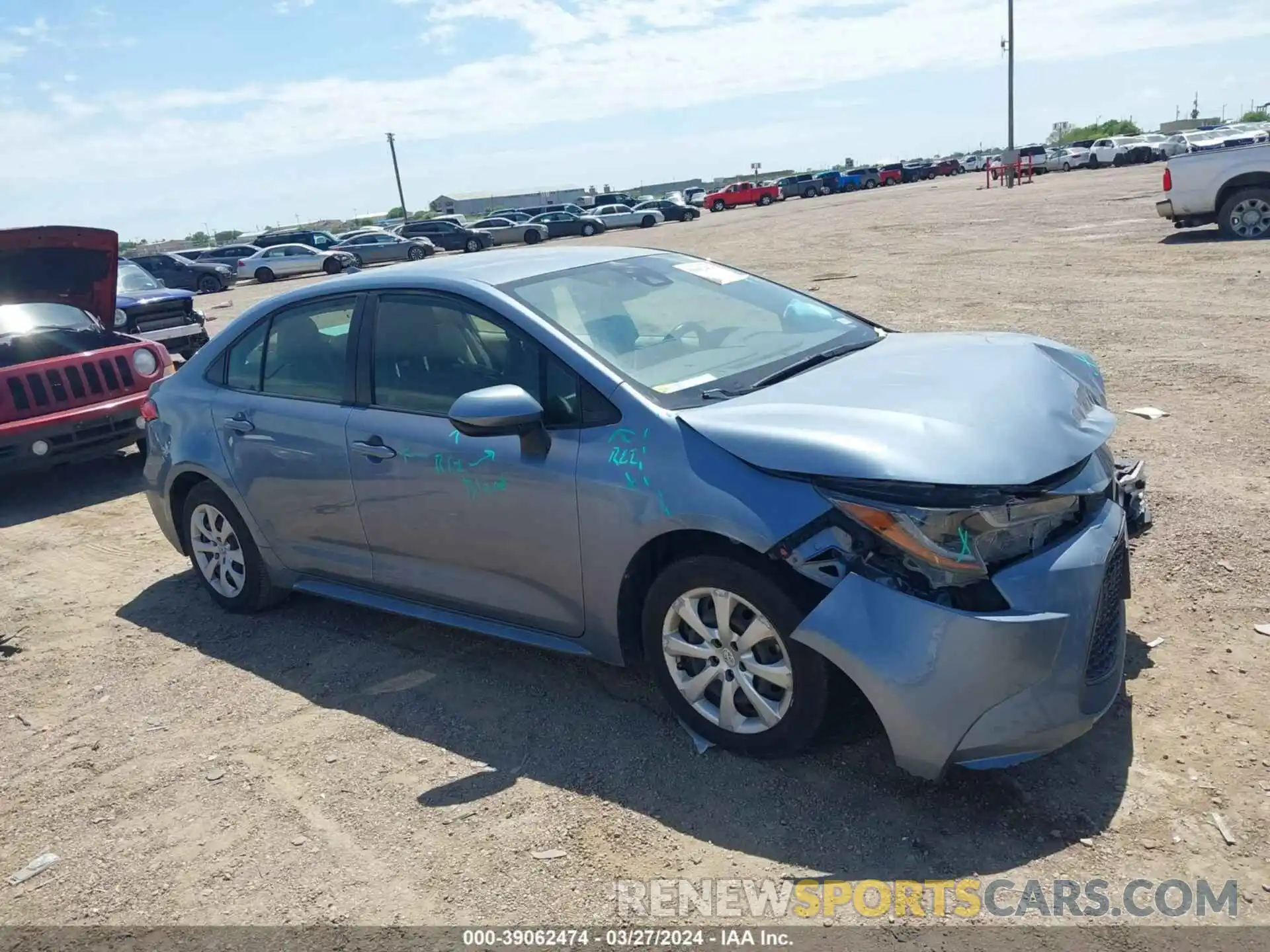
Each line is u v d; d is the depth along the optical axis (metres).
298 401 4.57
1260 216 14.27
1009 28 44.97
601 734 3.67
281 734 3.92
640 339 3.89
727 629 3.27
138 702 4.34
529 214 54.22
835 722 3.21
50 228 8.42
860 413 3.18
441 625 4.82
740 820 3.11
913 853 2.89
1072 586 2.93
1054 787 3.10
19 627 5.33
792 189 66.88
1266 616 3.93
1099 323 9.62
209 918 2.94
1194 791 3.00
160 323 14.83
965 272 14.52
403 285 4.26
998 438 3.04
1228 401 6.72
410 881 3.01
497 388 3.51
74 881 3.18
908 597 2.89
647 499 3.31
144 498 7.84
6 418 7.67
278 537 4.78
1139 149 53.09
